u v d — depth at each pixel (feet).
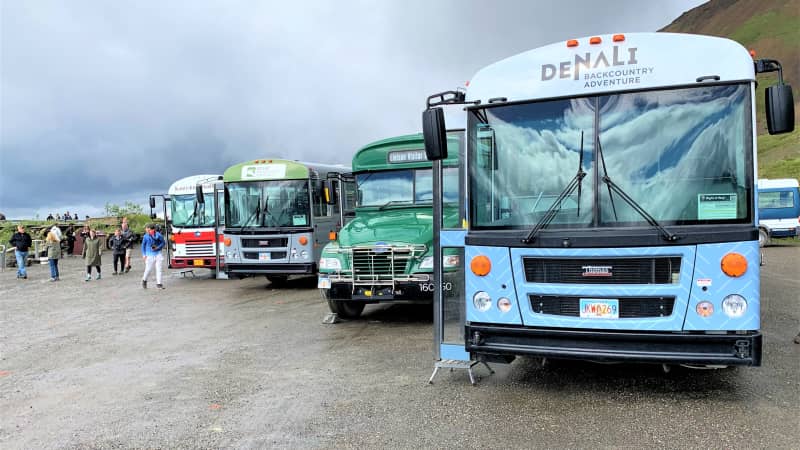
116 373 25.80
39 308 47.39
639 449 15.52
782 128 17.12
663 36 18.49
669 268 17.53
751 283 16.90
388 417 18.78
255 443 17.06
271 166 52.24
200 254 64.34
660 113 18.30
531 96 19.60
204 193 64.34
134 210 149.07
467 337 19.83
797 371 22.26
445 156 20.44
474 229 20.11
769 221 90.12
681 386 20.76
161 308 45.14
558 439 16.38
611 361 17.88
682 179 17.87
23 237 72.90
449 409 19.27
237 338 32.45
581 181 18.71
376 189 39.42
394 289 33.06
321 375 24.17
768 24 492.95
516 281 19.17
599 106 18.85
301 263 51.01
